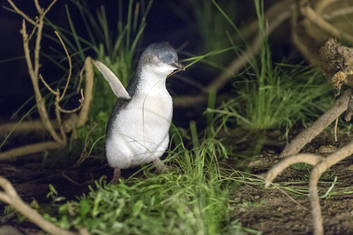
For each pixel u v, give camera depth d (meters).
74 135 8.33
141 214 5.04
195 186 5.76
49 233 5.09
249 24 12.84
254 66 8.91
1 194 4.72
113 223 4.95
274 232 5.10
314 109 9.08
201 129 9.18
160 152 6.34
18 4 10.24
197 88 11.89
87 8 11.34
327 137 7.92
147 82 5.97
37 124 9.50
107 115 8.89
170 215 5.17
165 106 6.06
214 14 13.66
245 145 8.04
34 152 8.24
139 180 6.28
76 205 5.54
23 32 7.32
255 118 8.91
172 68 5.90
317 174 5.00
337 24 9.89
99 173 7.32
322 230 4.73
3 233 5.09
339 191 6.04
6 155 8.06
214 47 12.89
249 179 6.48
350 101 6.16
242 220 5.37
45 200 6.29
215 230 4.94
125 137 6.14
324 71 6.40
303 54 9.20
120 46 10.46
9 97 11.70
